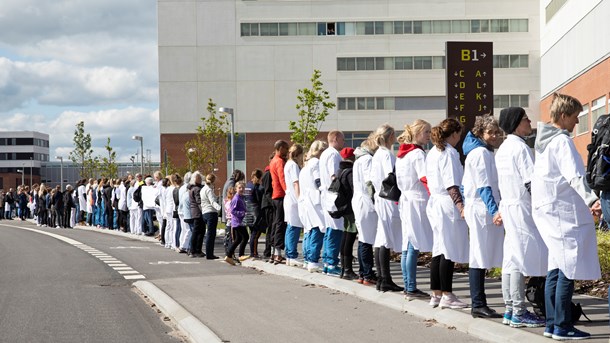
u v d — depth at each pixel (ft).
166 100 263.29
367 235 38.40
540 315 26.96
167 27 263.49
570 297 23.94
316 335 27.58
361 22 262.47
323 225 45.73
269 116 263.29
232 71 263.70
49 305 37.32
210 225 62.95
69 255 67.00
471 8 259.19
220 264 57.77
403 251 33.91
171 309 34.27
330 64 262.67
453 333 27.43
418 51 261.24
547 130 24.14
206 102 263.08
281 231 52.85
